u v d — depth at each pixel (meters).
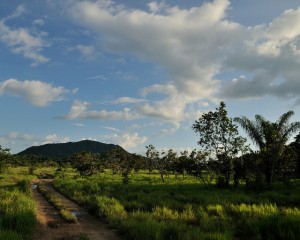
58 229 14.49
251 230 12.40
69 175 74.88
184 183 44.19
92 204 20.44
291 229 11.51
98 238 12.77
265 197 23.73
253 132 37.00
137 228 12.22
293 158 35.94
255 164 35.88
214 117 38.28
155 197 24.34
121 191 29.78
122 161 88.75
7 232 11.28
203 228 12.84
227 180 37.16
